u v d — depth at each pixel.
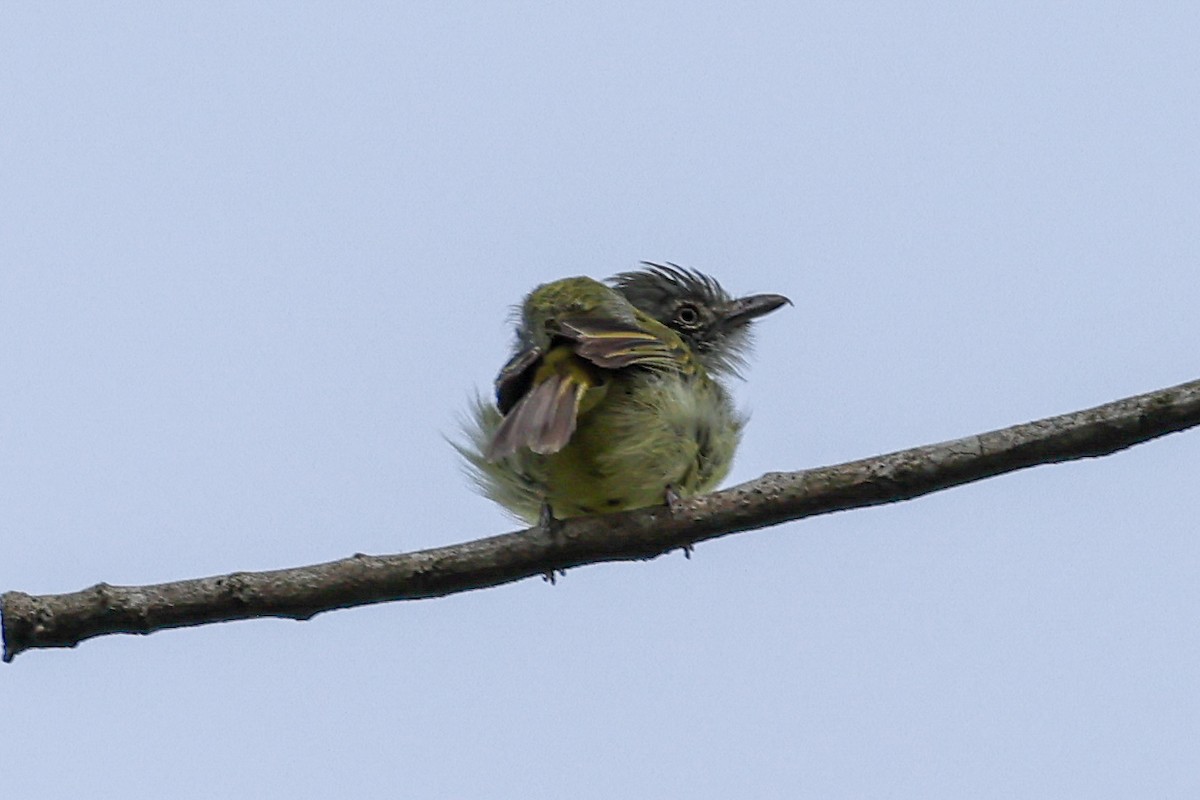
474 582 8.71
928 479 8.44
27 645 7.96
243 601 8.17
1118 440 8.12
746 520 8.83
